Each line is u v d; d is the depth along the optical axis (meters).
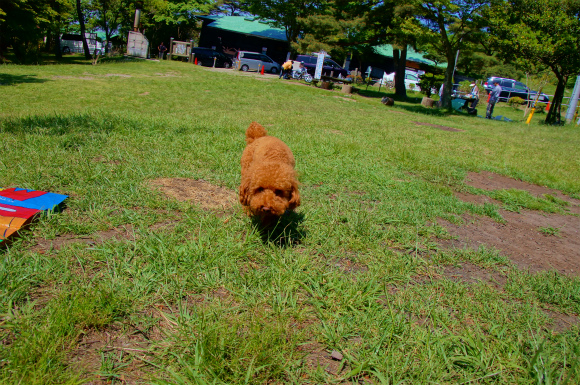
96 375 1.88
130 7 38.41
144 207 3.81
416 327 2.43
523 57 19.52
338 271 3.04
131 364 1.98
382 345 2.26
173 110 11.31
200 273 2.77
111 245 2.97
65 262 2.69
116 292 2.43
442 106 21.89
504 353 2.26
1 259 2.64
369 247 3.51
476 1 19.23
